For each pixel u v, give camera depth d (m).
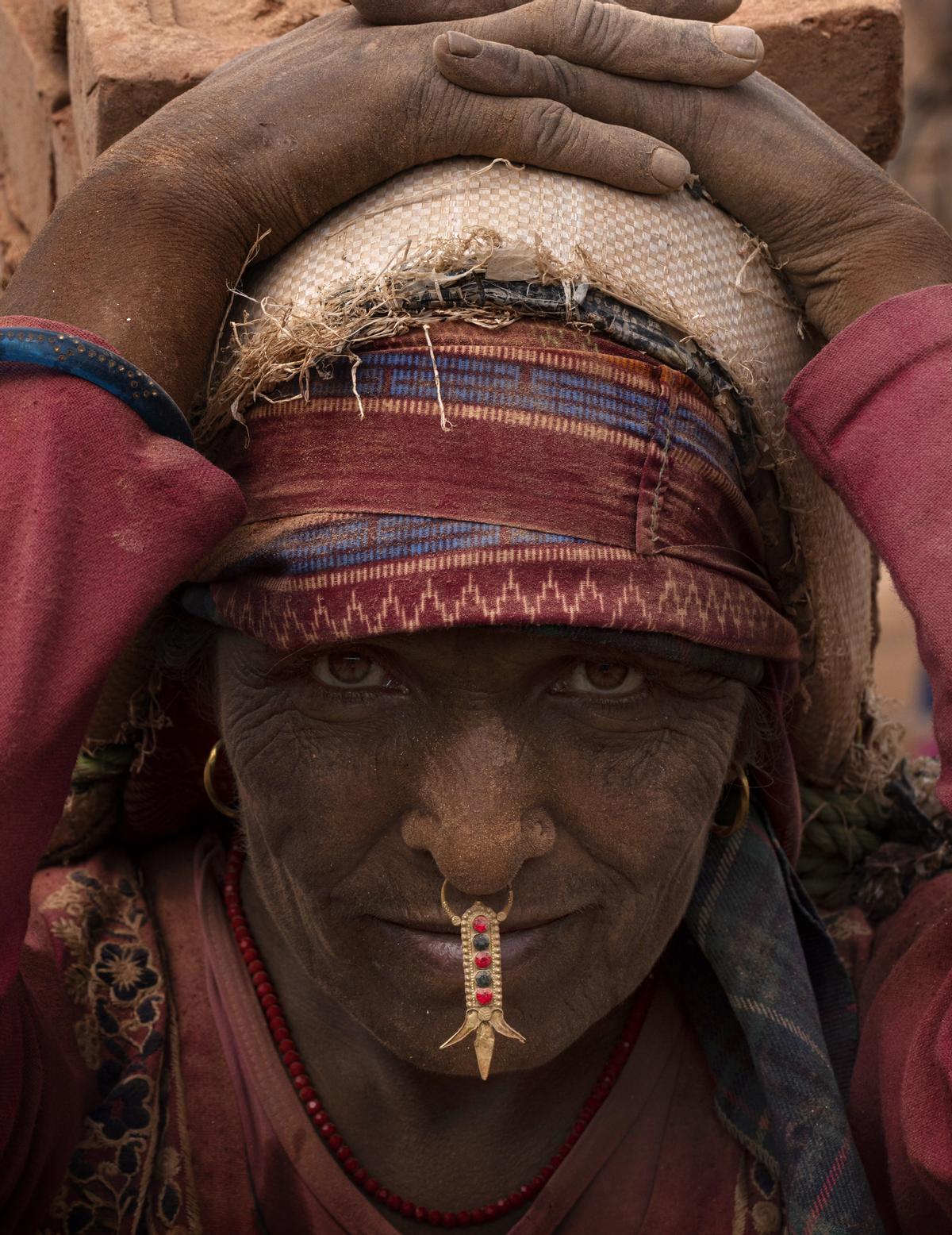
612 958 1.13
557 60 1.08
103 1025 1.29
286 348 1.04
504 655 1.03
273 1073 1.27
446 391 1.03
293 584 1.04
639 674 1.09
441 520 1.02
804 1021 1.22
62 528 0.96
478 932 1.06
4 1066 1.07
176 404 1.05
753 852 1.28
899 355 1.05
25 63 1.73
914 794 1.43
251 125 1.08
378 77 1.08
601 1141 1.25
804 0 1.41
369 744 1.07
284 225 1.10
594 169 1.08
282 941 1.31
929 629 1.01
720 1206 1.23
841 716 1.36
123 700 1.31
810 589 1.23
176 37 1.39
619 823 1.09
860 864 1.42
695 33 1.09
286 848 1.12
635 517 1.04
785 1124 1.18
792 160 1.12
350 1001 1.15
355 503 1.03
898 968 1.20
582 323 1.05
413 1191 1.26
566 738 1.08
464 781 1.04
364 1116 1.27
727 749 1.15
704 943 1.26
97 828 1.40
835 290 1.13
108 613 0.97
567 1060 1.27
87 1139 1.22
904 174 7.23
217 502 0.98
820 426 1.08
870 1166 1.20
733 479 1.13
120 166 1.07
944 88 7.12
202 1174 1.25
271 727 1.10
